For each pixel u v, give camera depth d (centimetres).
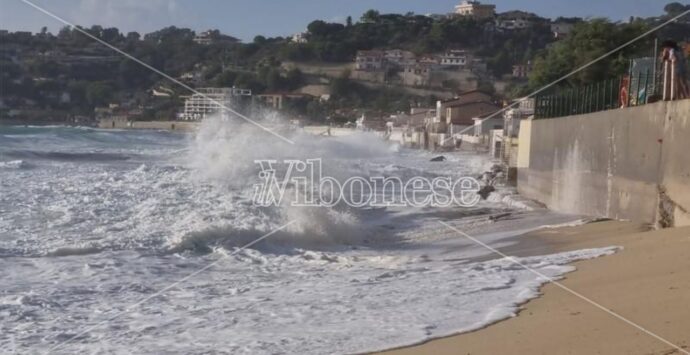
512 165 3994
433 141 8581
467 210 2772
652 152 1830
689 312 973
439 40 17738
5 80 13738
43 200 2391
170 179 3028
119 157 4719
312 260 1759
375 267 1639
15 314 1195
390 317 1119
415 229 2297
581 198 2436
